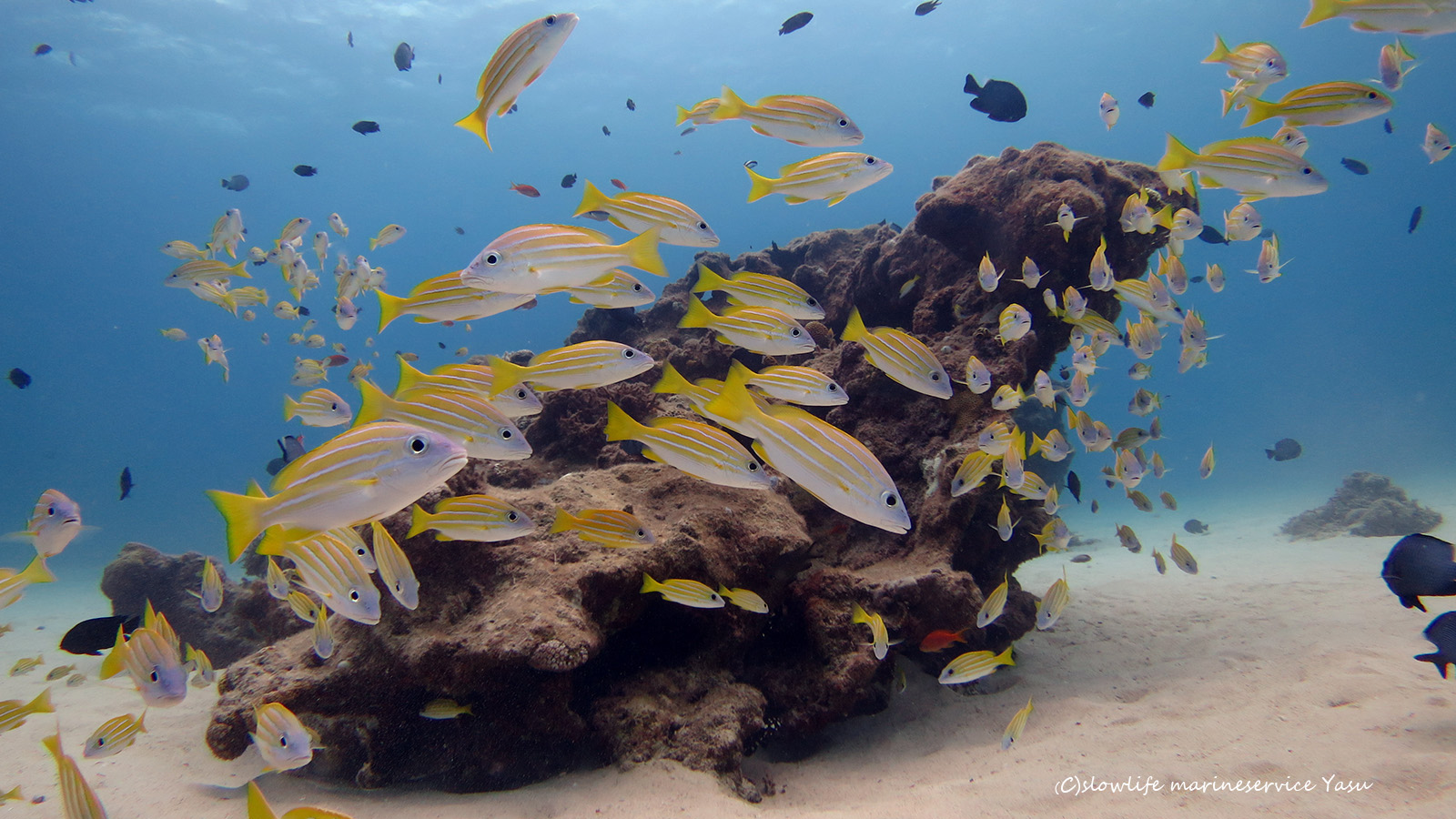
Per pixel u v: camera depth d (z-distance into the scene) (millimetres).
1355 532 2984
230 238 1932
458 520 897
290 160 11891
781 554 1181
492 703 1022
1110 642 1424
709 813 892
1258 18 9320
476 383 967
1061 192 1410
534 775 1046
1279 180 1115
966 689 1260
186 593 1974
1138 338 1410
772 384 947
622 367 941
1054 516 1452
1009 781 928
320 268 2047
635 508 1196
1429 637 864
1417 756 806
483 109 871
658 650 1160
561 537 1115
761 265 2127
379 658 1040
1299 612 1435
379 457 632
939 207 1530
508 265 879
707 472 790
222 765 1154
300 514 624
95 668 1805
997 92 1395
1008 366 1359
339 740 1084
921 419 1422
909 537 1326
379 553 903
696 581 1091
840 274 1977
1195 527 3350
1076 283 1460
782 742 1194
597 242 920
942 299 1542
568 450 1566
